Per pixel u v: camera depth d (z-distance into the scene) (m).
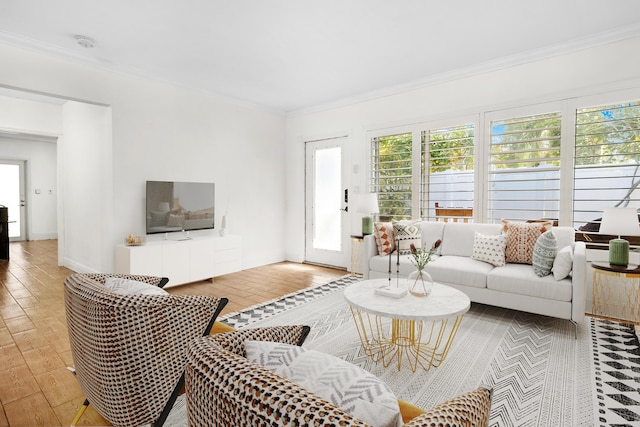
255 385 0.62
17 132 4.81
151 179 4.20
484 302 3.12
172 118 4.39
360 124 4.98
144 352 1.30
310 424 0.53
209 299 1.47
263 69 4.00
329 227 5.45
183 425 1.64
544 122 3.59
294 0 2.62
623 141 3.18
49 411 1.77
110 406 1.33
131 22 2.93
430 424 0.61
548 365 2.23
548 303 2.79
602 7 2.74
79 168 4.68
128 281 1.60
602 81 3.24
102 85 3.76
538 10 2.78
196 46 3.39
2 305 3.41
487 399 0.81
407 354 2.36
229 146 5.06
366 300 2.29
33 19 2.88
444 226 4.01
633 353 2.40
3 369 2.19
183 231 4.48
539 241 2.99
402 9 2.75
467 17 2.88
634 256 3.06
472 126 4.03
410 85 4.42
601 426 1.64
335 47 3.43
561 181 3.49
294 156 5.82
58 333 2.75
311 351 0.90
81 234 4.70
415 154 4.46
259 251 5.53
